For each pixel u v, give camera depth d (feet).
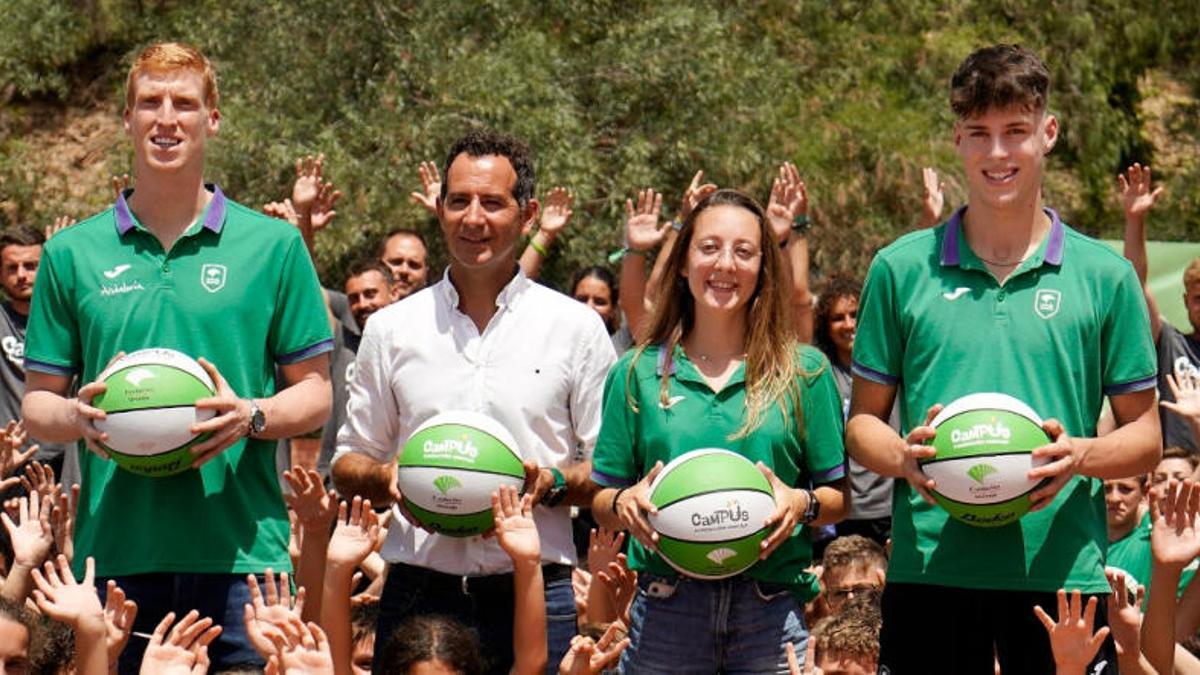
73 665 23.17
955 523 20.29
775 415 21.40
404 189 58.70
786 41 71.36
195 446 20.71
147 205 21.58
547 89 59.67
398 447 23.80
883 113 68.64
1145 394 20.34
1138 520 29.27
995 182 19.93
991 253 20.44
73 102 77.56
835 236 67.10
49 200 72.64
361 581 33.65
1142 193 31.45
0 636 21.97
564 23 64.34
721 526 20.43
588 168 58.95
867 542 28.91
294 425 21.44
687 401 21.54
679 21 62.18
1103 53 80.28
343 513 22.91
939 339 20.38
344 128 60.90
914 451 19.65
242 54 62.80
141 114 21.24
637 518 20.81
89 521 21.67
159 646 19.97
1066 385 20.17
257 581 21.56
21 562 24.70
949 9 76.18
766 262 21.66
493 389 23.24
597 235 59.31
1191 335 35.09
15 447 27.20
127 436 20.49
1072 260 20.39
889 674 20.68
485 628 23.11
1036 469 19.35
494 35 62.23
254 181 60.23
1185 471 29.40
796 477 21.77
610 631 21.09
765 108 63.57
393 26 62.34
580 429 23.59
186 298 21.42
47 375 21.67
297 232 22.03
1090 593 20.16
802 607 21.79
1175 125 86.43
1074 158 79.56
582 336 23.58
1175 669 24.73
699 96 62.08
